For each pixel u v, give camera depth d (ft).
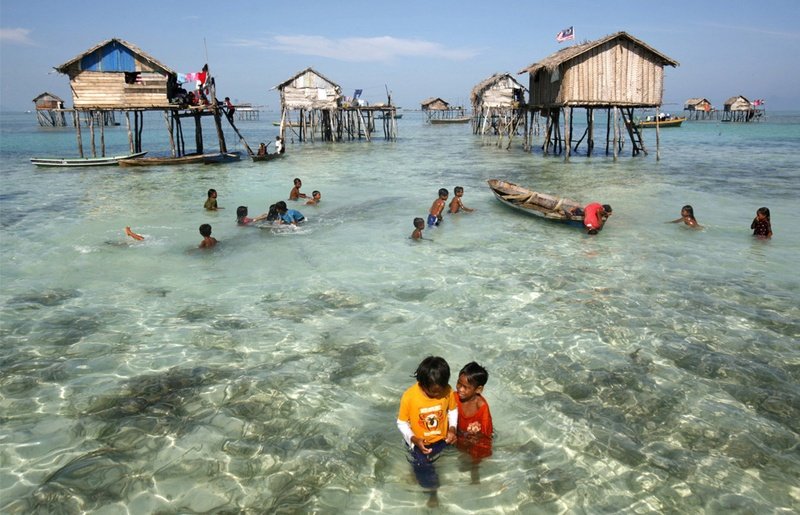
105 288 29.94
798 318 24.94
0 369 20.71
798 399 18.24
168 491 14.16
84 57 90.74
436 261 34.68
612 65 88.63
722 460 15.21
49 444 16.12
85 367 20.90
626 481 14.43
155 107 95.04
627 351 21.91
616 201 55.01
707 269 32.35
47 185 69.00
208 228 37.47
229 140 178.81
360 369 20.76
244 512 13.44
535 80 106.73
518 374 20.24
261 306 27.22
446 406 14.33
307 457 15.56
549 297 28.07
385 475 14.83
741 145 135.13
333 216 48.52
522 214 47.85
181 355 21.91
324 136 176.96
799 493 13.92
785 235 40.40
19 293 29.09
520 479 14.55
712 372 20.12
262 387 19.36
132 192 62.95
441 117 356.59
